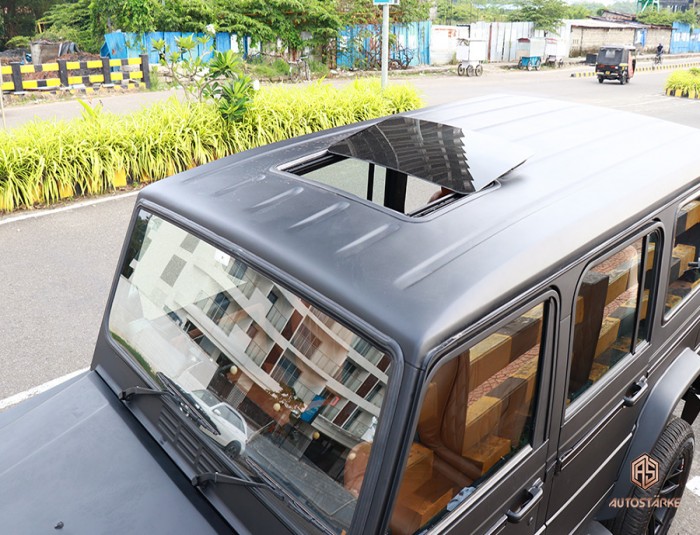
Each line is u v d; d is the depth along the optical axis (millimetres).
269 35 27938
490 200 2355
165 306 2400
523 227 2193
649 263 2777
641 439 2977
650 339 2926
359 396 1797
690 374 3164
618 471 2986
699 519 3762
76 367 5074
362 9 30375
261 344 2062
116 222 8188
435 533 1877
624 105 22328
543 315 2135
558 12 43812
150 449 2277
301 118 11664
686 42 64000
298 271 1983
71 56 25047
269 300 2041
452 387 1912
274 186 2506
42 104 18016
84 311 5934
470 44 32812
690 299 3299
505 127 3223
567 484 2525
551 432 2307
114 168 9500
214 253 2242
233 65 10758
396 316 1760
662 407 2992
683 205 2945
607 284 2455
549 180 2590
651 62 50312
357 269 1939
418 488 1898
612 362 2689
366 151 2695
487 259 1991
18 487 2154
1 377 4902
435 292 1837
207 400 2184
